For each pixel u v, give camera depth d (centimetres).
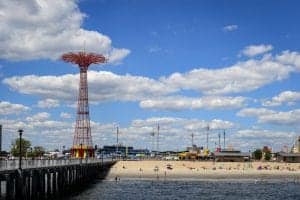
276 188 13312
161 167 18562
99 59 17362
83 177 11725
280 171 18400
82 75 17388
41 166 7075
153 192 11394
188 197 10362
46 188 7444
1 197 5344
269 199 10312
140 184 14000
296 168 19600
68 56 17050
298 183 15588
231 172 17725
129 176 16812
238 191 12131
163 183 14700
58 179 8244
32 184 6356
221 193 11469
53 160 8631
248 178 17438
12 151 15388
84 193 10300
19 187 5653
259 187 13600
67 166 9006
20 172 5684
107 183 14100
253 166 19700
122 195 10344
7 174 5344
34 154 16562
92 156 17500
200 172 17588
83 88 17362
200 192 11644
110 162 17212
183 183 14825
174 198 10088
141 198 9888
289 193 11794
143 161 19275
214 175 17400
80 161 11231
